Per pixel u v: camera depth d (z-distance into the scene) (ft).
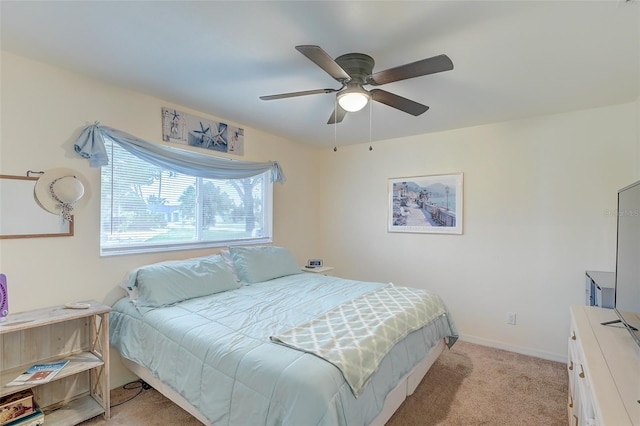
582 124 9.11
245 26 5.30
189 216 9.89
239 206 11.39
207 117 9.86
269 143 12.03
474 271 10.80
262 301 7.64
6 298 5.93
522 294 9.98
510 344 10.15
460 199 11.00
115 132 7.72
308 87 7.79
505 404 7.16
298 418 4.08
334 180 14.16
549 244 9.58
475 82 7.29
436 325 7.89
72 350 7.06
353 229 13.58
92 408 6.63
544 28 5.20
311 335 5.52
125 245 8.39
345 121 10.32
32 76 6.63
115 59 6.52
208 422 5.14
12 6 4.83
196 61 6.56
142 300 7.27
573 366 6.01
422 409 6.95
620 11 4.72
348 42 5.68
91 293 7.47
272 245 12.30
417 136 11.95
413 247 12.05
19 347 6.36
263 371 4.61
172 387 5.75
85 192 7.36
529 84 7.37
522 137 9.96
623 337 5.20
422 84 7.41
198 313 6.76
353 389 4.57
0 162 6.25
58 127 6.97
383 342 5.63
